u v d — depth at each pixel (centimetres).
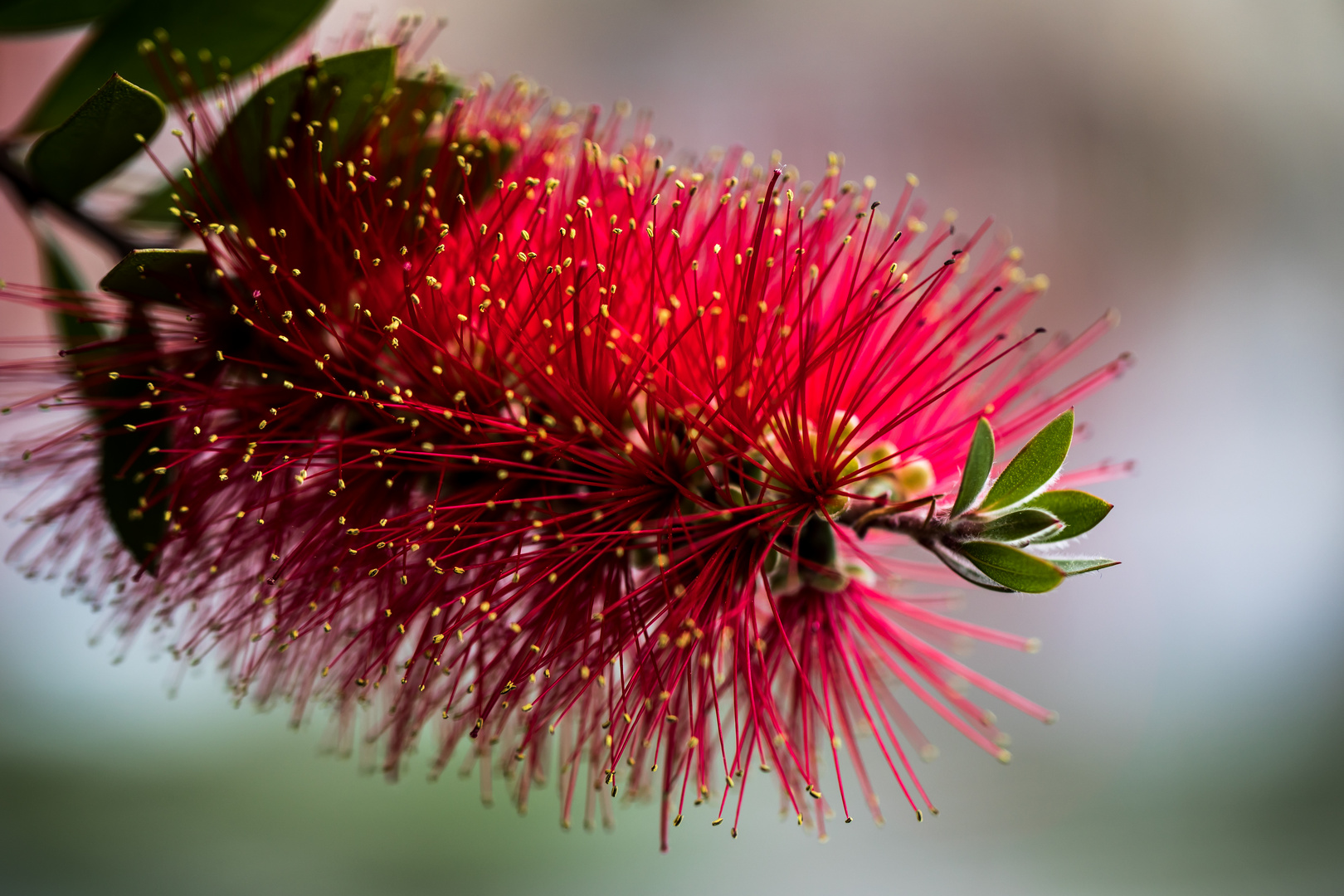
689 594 34
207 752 56
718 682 35
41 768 52
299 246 34
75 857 49
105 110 34
